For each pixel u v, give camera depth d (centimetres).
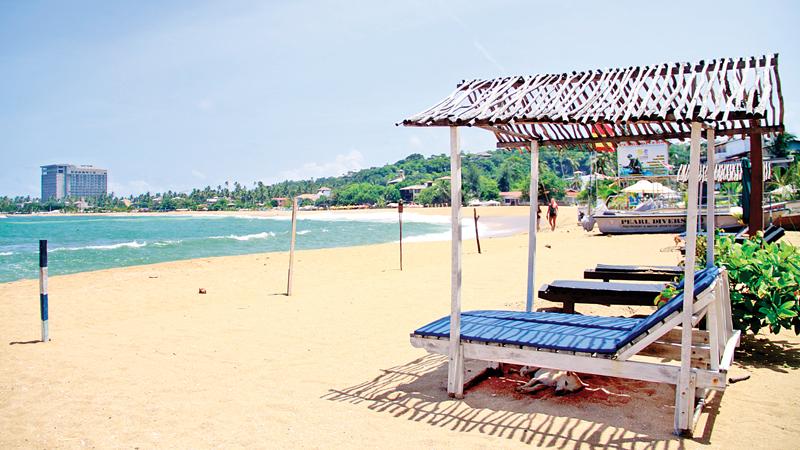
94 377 638
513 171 16588
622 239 2361
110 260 2597
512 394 545
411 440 447
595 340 502
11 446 456
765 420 467
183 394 576
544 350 491
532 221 712
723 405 502
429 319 917
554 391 543
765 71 488
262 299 1176
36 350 764
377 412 511
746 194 951
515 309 952
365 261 1984
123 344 793
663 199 3064
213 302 1183
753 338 714
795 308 629
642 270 910
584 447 424
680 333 542
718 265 661
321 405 534
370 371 642
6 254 2997
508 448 427
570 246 2069
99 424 499
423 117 521
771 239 876
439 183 15975
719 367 459
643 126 646
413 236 4281
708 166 614
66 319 1020
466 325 583
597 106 497
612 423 468
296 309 1034
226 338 819
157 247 3428
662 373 448
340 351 732
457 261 534
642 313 881
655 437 439
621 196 3212
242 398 559
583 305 958
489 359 523
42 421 508
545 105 538
